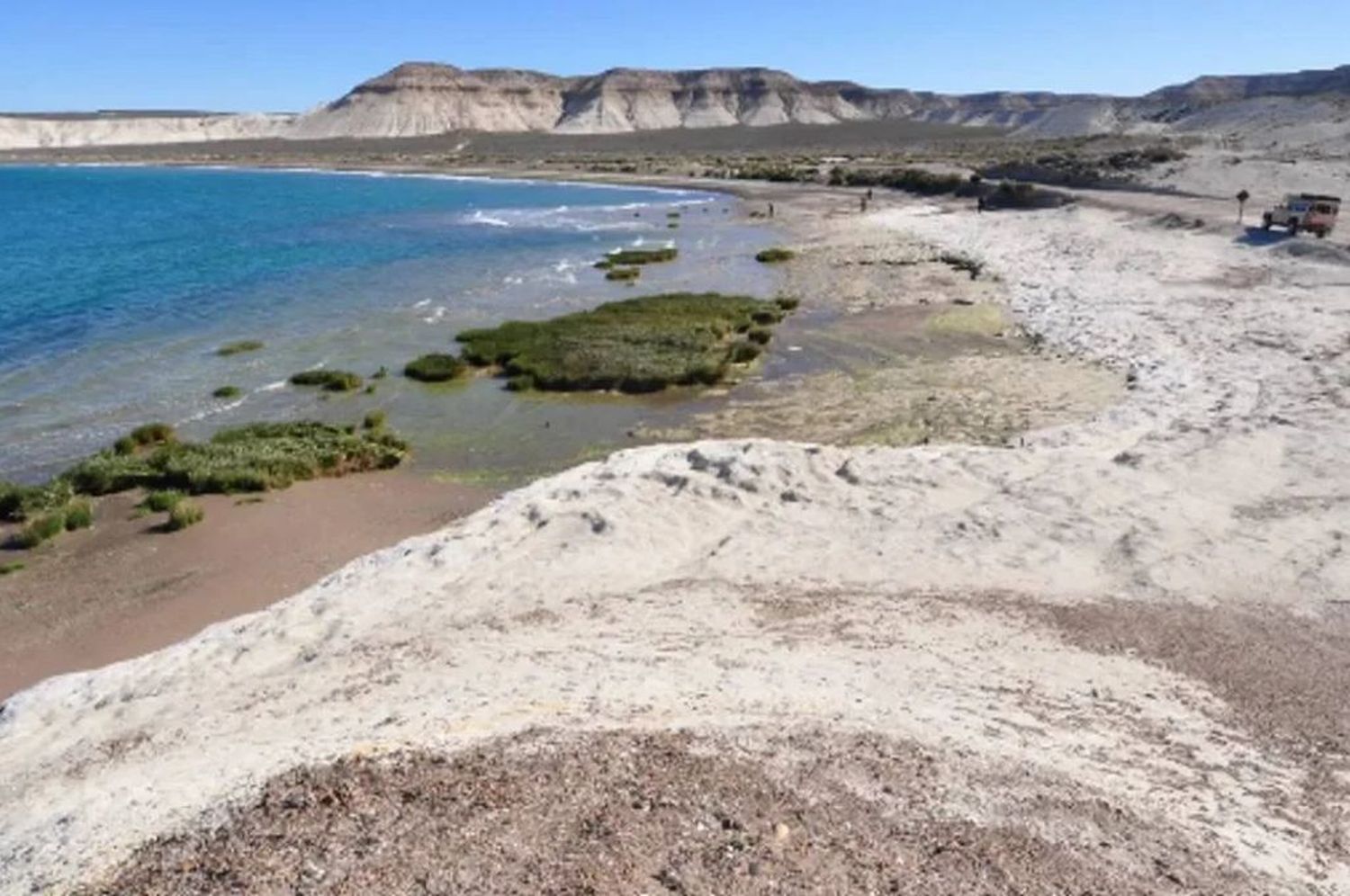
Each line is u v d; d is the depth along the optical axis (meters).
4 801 11.32
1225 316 36.97
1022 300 42.94
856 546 18.36
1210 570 17.19
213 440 26.62
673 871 8.06
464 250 65.88
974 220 71.88
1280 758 12.03
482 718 11.74
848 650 14.69
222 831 8.99
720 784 9.68
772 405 29.94
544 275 54.53
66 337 39.53
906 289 46.91
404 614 16.14
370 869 8.00
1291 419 24.77
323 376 32.88
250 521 22.09
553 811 8.92
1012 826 9.60
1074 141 150.88
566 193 123.00
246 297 48.03
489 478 24.77
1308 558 17.50
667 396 31.34
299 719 12.52
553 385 32.19
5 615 18.16
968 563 17.64
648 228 78.06
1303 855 9.98
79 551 20.78
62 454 26.56
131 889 8.20
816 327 39.72
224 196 122.38
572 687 13.01
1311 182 73.19
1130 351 33.12
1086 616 15.82
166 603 18.53
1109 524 18.92
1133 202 68.50
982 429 26.59
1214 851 9.70
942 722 12.20
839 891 8.06
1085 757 11.68
